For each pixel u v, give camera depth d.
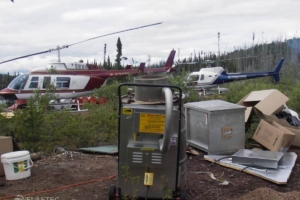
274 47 40.59
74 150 7.78
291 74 20.59
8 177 5.52
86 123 9.10
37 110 7.91
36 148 7.58
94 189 5.02
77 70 21.22
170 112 3.58
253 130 7.58
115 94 14.27
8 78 37.50
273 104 7.71
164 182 4.14
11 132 7.88
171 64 28.00
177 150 4.05
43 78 20.06
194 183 5.30
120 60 45.03
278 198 4.21
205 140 6.85
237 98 11.90
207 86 24.70
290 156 6.48
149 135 4.04
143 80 4.16
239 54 45.72
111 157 7.10
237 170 5.86
